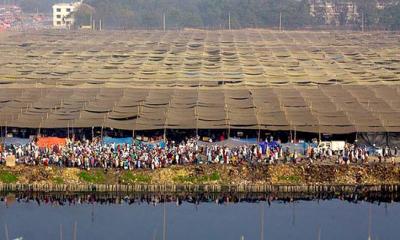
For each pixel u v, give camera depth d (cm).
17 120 13288
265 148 12238
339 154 12181
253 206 10931
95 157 11800
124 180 11425
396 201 11212
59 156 11844
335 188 11375
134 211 10669
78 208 10812
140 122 13150
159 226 10031
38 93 15362
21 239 9269
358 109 13975
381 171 11638
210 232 9794
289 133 12825
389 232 9856
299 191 11356
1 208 10794
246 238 9581
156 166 11650
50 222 10188
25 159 11906
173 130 13000
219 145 12538
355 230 9919
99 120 13225
